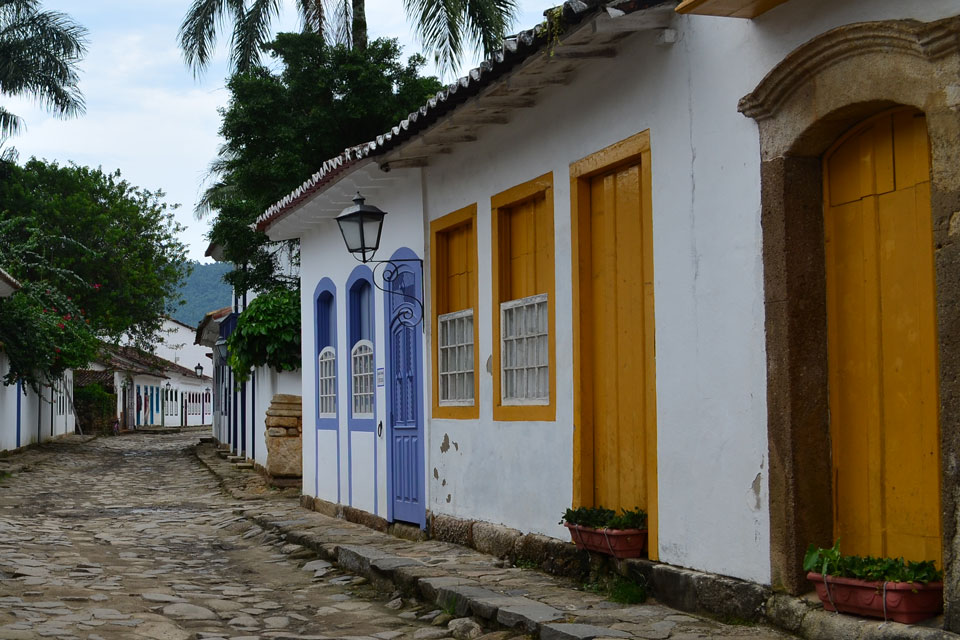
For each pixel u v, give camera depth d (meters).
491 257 9.17
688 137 6.50
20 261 24.94
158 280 36.31
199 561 10.14
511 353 8.92
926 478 5.07
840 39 5.21
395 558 8.68
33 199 32.34
